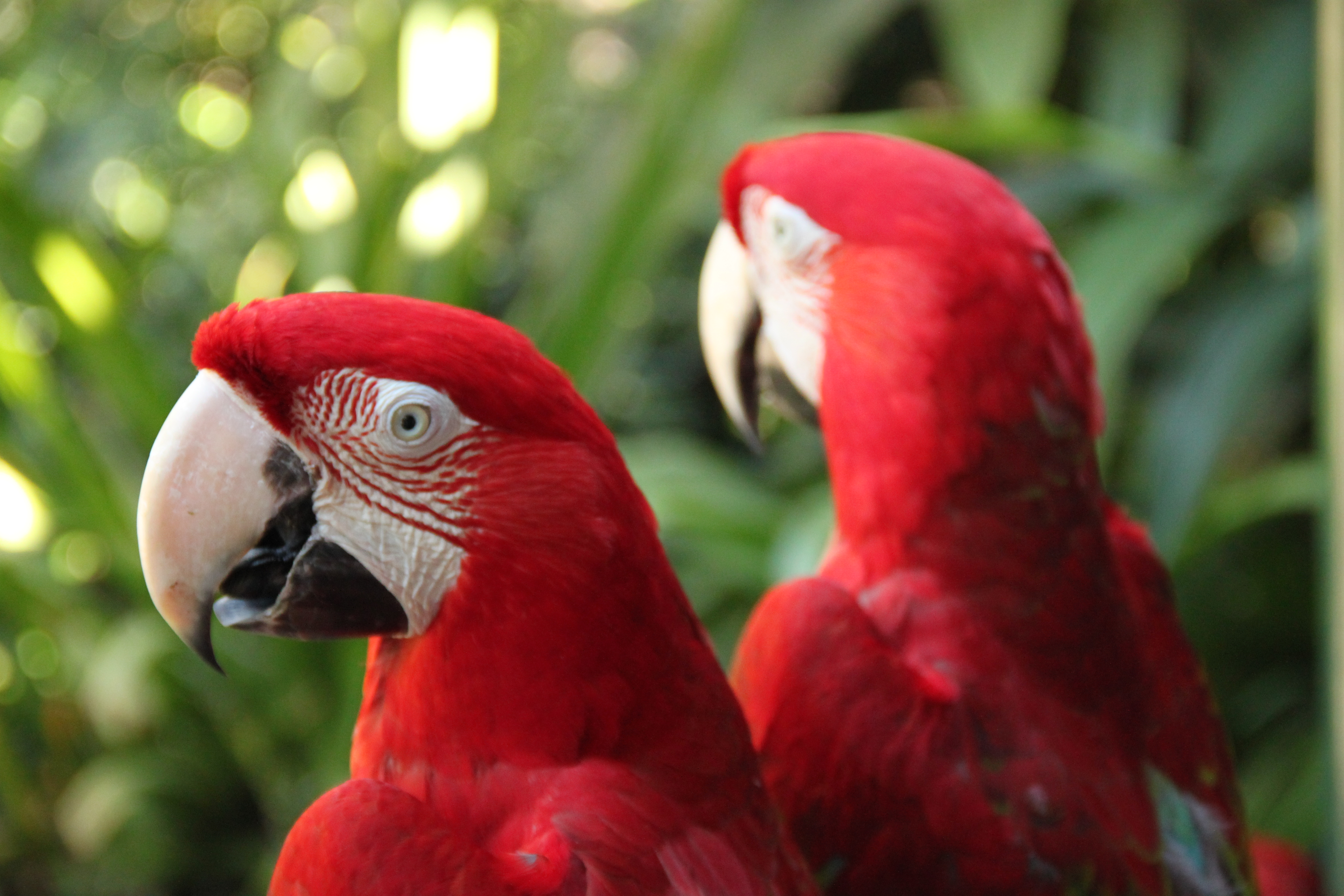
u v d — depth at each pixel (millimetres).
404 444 757
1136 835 995
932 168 1052
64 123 3586
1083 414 1032
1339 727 1300
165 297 3217
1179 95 2430
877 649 988
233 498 779
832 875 987
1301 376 2346
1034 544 1004
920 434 1008
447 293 2246
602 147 2307
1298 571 2227
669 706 793
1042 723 991
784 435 2559
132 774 2535
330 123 3082
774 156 1142
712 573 2199
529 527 758
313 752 2350
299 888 698
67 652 2559
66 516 2338
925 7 2752
